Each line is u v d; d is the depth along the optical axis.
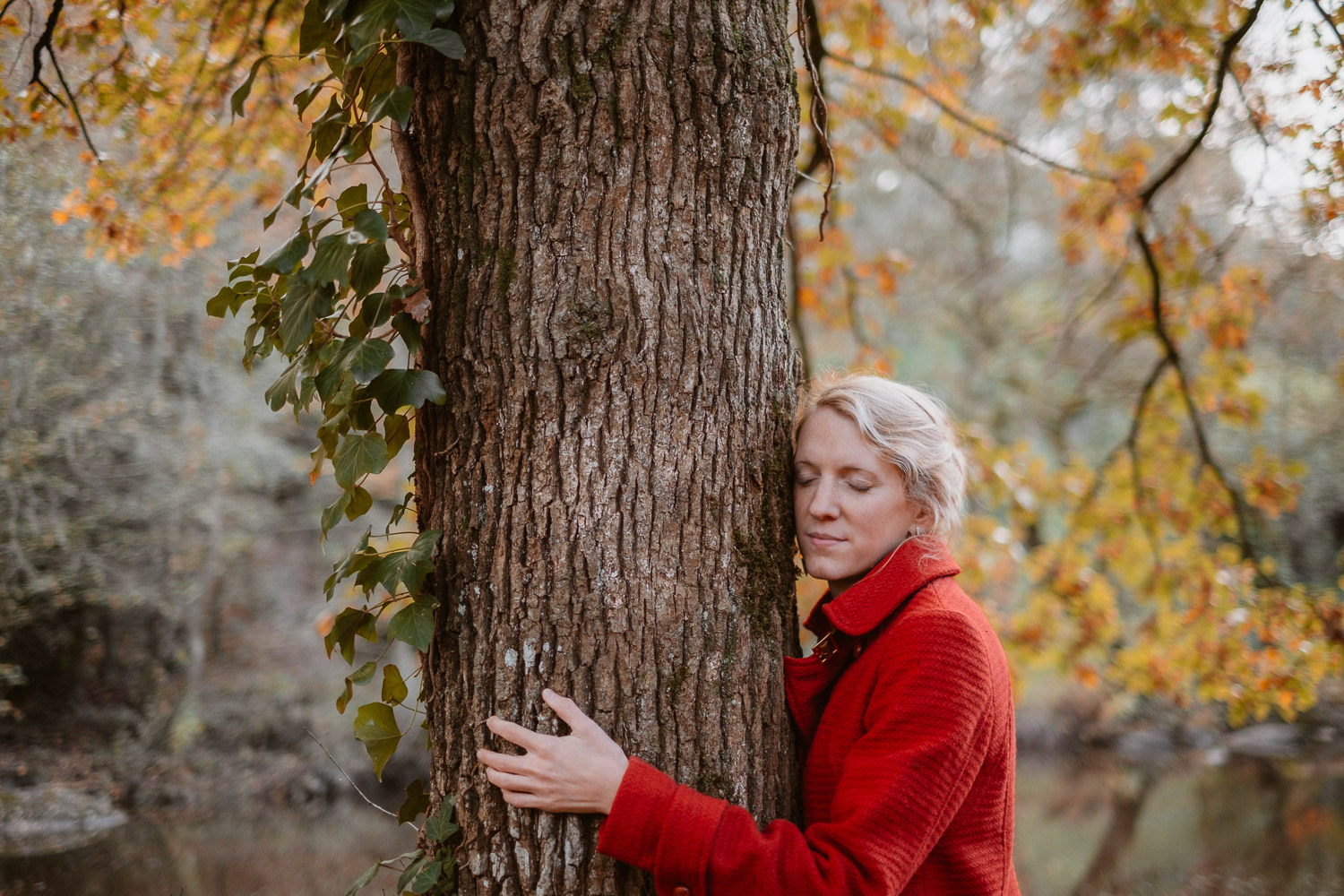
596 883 1.50
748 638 1.61
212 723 8.88
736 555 1.61
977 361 12.29
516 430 1.56
